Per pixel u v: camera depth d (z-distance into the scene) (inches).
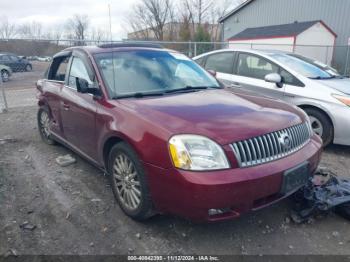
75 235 116.0
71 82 164.9
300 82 210.5
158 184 105.3
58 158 183.2
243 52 245.9
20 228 120.0
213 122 107.4
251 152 104.1
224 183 96.2
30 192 147.5
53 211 131.5
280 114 123.2
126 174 121.6
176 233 117.0
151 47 168.7
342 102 192.7
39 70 680.4
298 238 115.4
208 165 98.7
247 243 112.3
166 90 142.4
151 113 114.3
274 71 223.8
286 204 136.0
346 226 122.9
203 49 653.3
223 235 116.4
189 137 101.1
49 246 110.2
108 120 126.0
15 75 690.8
